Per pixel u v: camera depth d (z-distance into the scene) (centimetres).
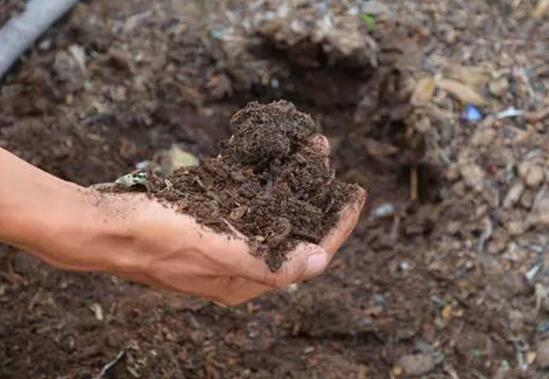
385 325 102
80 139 116
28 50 124
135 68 122
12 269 104
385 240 109
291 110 81
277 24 122
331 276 107
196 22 126
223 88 120
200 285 75
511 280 104
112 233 70
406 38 122
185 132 118
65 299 102
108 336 99
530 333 101
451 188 111
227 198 75
